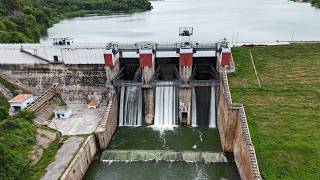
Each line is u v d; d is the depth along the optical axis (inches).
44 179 1619.1
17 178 1577.3
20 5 5162.4
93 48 2463.1
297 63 2395.4
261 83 2201.0
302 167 1550.2
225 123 1994.3
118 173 1881.2
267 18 5541.3
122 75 2640.3
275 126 1807.3
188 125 2423.7
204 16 6294.3
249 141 1695.4
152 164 1939.0
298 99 2020.2
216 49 2487.7
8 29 3922.2
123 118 2454.5
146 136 2274.9
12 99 2304.4
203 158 1946.4
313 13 5915.4
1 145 1594.5
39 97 2342.5
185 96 2400.3
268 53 2524.6
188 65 2379.4
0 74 2608.3
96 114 2322.8
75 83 2551.7
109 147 2135.8
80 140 1959.9
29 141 1855.3
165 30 4997.5
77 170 1772.9
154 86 2401.6
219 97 2321.6
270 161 1596.9
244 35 4234.7
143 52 2337.6
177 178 1811.0
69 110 2293.3
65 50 2497.5
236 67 2372.0
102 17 6958.7
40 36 4862.2
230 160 1951.3
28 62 2583.7
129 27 5482.3
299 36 4037.9
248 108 1957.4
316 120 1829.5
